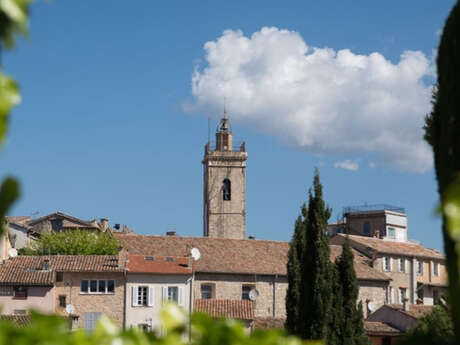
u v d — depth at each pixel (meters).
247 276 80.31
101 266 71.19
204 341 5.51
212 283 79.06
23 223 99.94
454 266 5.85
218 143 132.75
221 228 130.75
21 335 4.94
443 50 8.73
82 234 88.38
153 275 71.62
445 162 8.51
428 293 96.69
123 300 70.62
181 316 5.71
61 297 70.38
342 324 42.78
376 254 91.88
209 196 131.38
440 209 4.90
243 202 131.50
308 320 42.56
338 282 43.44
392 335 69.12
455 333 6.56
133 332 5.48
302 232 45.03
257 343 5.52
